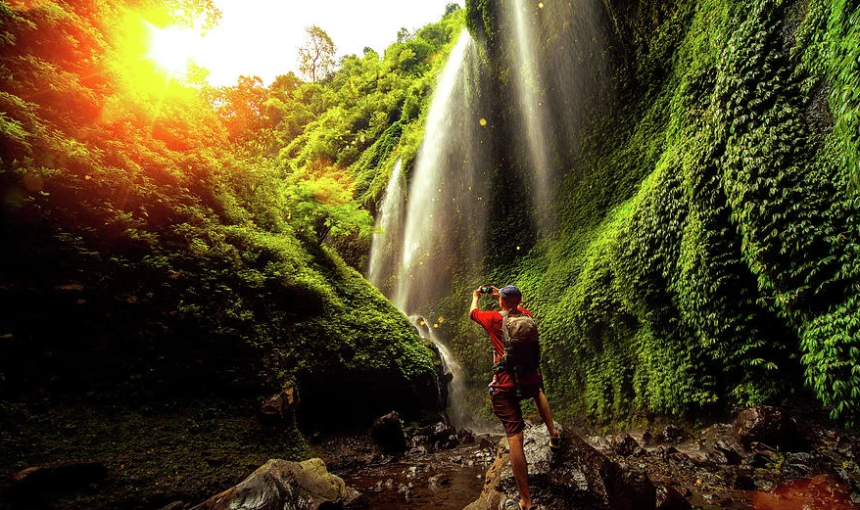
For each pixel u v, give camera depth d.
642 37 12.42
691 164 8.05
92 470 3.82
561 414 11.23
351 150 39.59
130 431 4.54
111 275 5.14
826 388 5.64
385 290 24.05
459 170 21.02
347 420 7.96
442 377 11.84
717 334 7.36
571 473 3.42
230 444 5.22
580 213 13.74
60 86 5.85
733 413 7.04
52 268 4.61
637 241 9.27
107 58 7.20
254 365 6.23
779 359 6.68
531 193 16.77
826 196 5.78
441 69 28.56
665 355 8.58
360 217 11.70
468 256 18.89
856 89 5.22
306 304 8.16
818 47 6.18
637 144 12.20
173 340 5.45
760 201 6.52
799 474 4.86
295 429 6.24
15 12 5.88
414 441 7.99
